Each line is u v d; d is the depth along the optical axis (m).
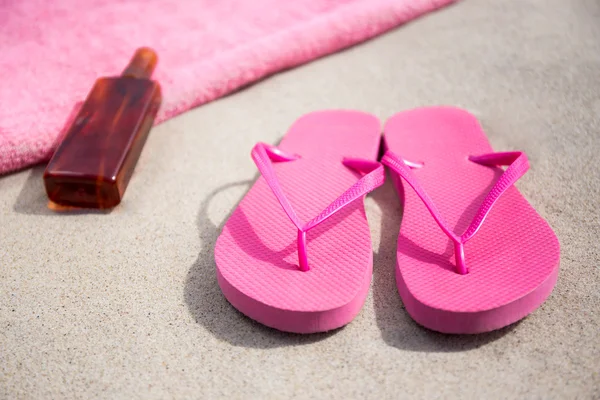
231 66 0.71
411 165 0.58
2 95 0.67
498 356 0.47
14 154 0.62
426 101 0.71
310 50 0.76
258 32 0.77
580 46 0.77
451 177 0.56
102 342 0.49
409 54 0.78
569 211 0.57
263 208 0.55
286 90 0.74
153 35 0.77
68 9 0.81
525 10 0.85
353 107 0.71
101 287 0.53
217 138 0.67
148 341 0.49
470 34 0.81
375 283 0.52
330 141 0.61
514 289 0.47
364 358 0.47
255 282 0.49
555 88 0.71
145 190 0.62
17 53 0.73
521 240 0.50
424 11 0.84
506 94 0.71
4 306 0.52
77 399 0.46
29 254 0.56
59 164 0.58
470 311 0.46
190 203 0.60
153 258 0.55
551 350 0.47
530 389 0.45
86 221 0.59
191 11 0.81
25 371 0.48
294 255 0.51
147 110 0.63
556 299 0.50
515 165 0.52
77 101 0.66
